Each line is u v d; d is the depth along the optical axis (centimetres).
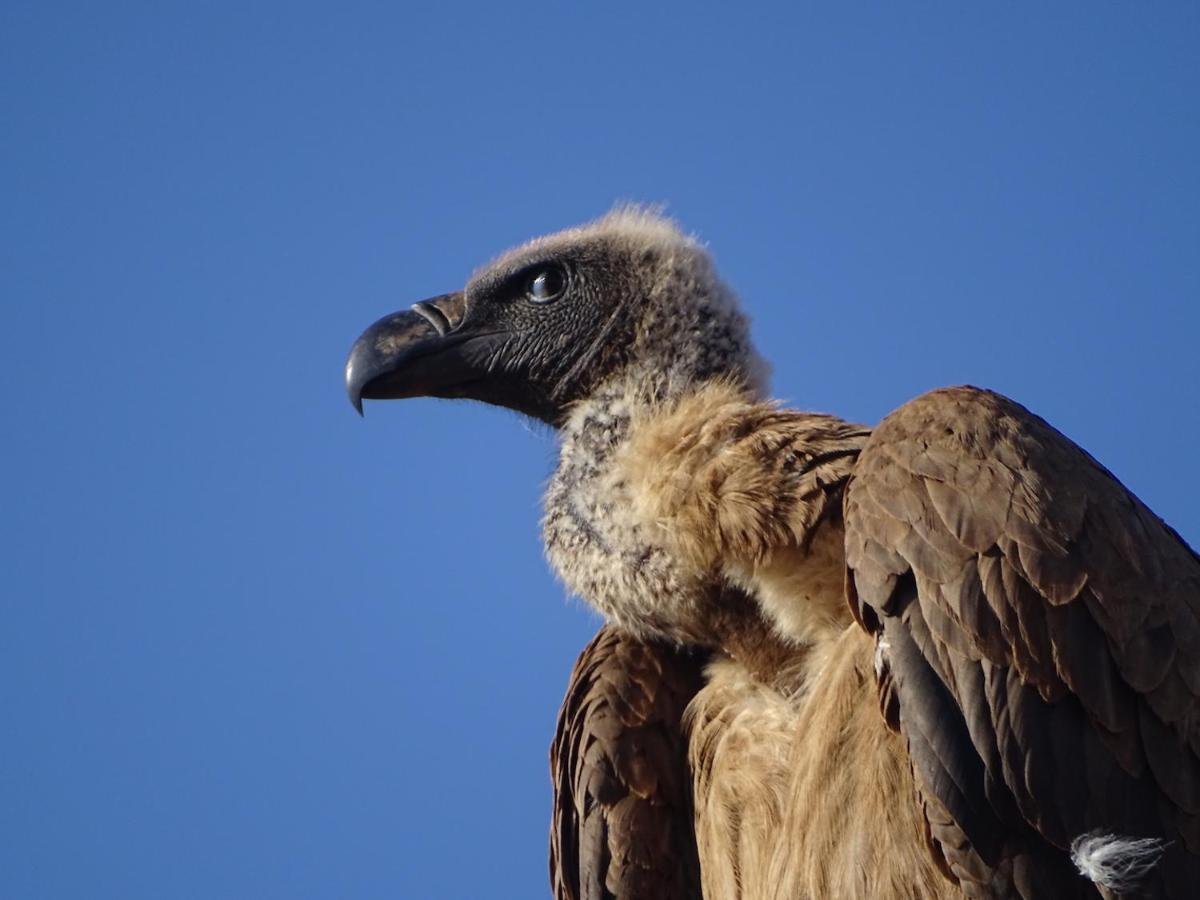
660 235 1245
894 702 908
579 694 1156
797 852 962
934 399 970
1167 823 872
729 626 1059
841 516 1002
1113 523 918
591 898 1122
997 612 884
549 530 1139
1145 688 880
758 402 1141
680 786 1116
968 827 876
